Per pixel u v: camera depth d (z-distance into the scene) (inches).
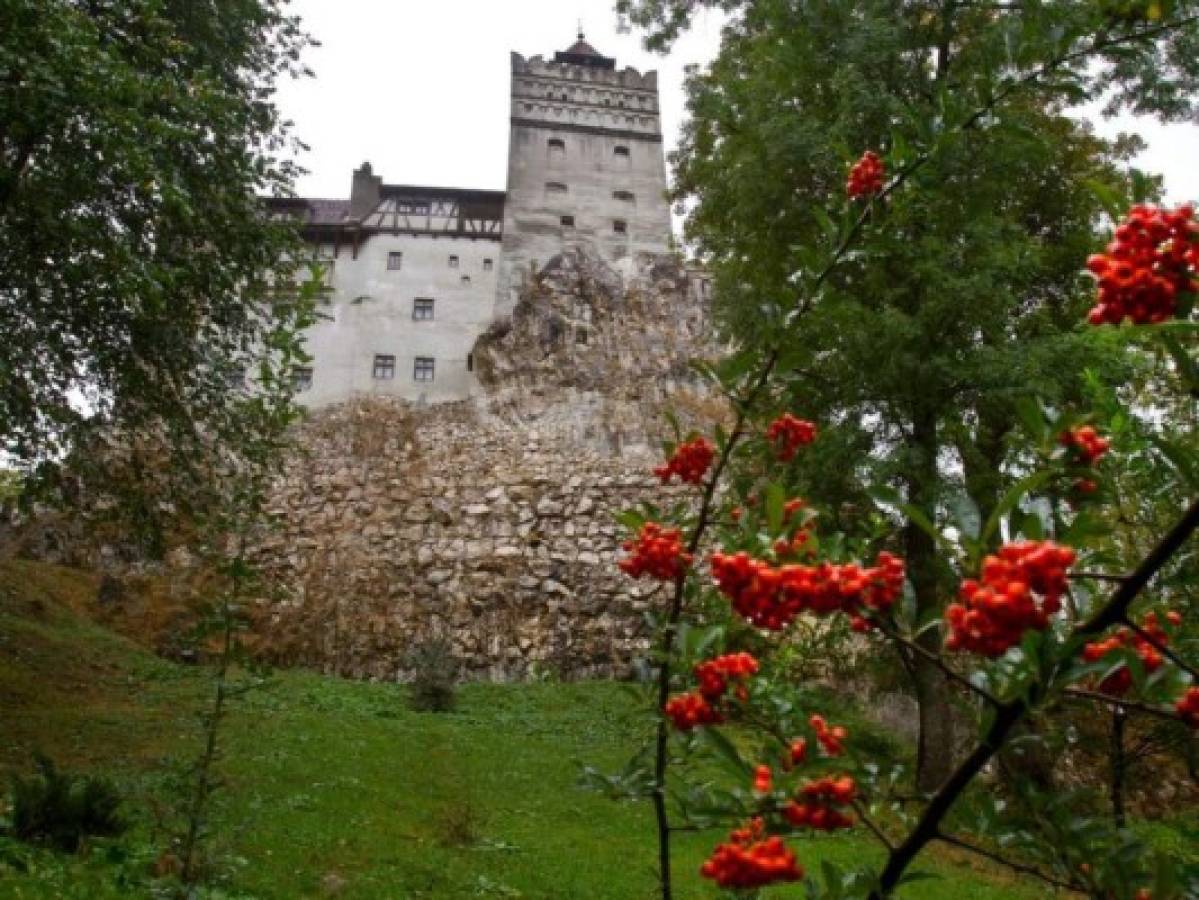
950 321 434.6
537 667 910.4
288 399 226.1
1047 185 557.9
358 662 892.6
